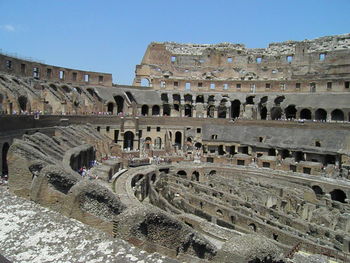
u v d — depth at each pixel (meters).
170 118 86.31
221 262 11.35
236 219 37.66
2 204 12.64
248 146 72.50
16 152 23.25
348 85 77.88
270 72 99.56
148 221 13.02
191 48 107.50
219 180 56.03
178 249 14.09
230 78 103.50
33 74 74.19
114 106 85.88
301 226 36.41
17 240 9.99
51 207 17.84
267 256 11.44
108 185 43.91
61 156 38.47
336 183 52.78
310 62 92.75
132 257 9.34
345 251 31.86
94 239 10.34
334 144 62.31
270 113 84.88
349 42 87.94
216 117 90.94
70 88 80.69
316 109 76.44
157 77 99.12
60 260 9.07
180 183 55.69
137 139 82.44
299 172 60.38
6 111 54.44
